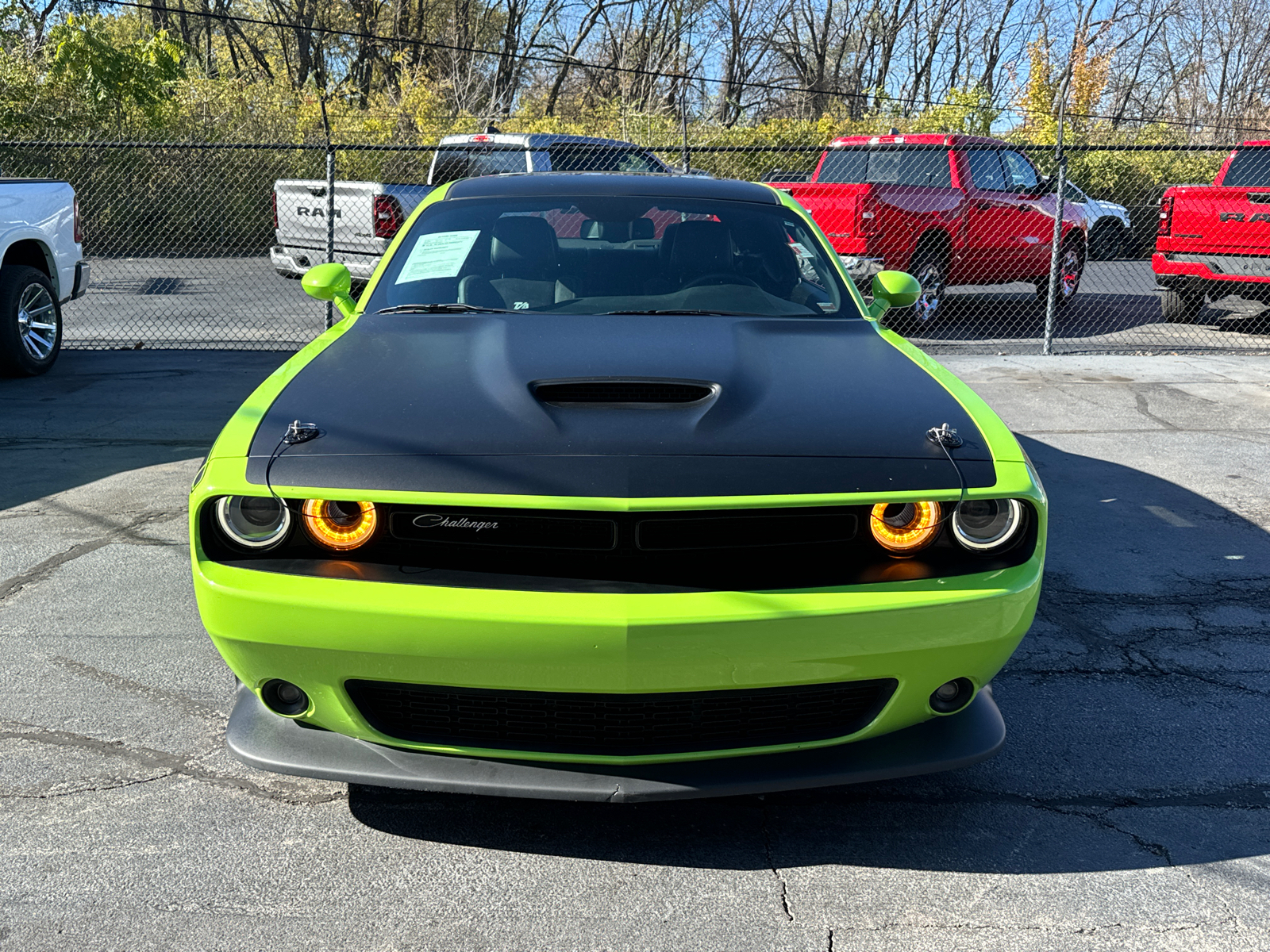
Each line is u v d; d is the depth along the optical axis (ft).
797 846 8.00
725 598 7.02
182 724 9.68
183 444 19.69
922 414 8.39
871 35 137.80
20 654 11.07
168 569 13.53
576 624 6.85
